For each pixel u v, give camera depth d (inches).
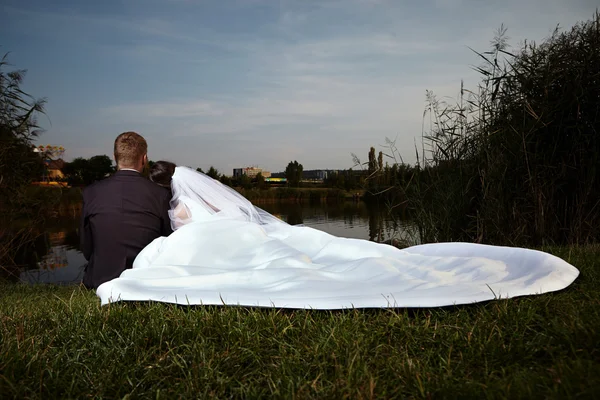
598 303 75.5
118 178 122.6
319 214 595.8
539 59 195.8
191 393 53.7
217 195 138.9
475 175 198.7
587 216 178.4
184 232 118.8
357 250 123.5
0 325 80.9
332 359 60.5
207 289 97.0
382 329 70.0
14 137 262.5
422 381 53.1
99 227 118.0
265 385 56.2
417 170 213.5
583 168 181.2
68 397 53.4
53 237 411.5
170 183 139.8
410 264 110.3
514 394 47.5
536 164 184.1
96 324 77.2
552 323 65.8
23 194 271.4
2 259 263.3
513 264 109.6
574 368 50.6
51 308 98.0
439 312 78.4
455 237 199.9
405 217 217.3
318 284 93.9
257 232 121.8
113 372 59.3
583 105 181.3
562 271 93.7
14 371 58.6
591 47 187.6
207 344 67.0
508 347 60.3
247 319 75.6
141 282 96.7
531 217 189.5
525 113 189.6
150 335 70.7
